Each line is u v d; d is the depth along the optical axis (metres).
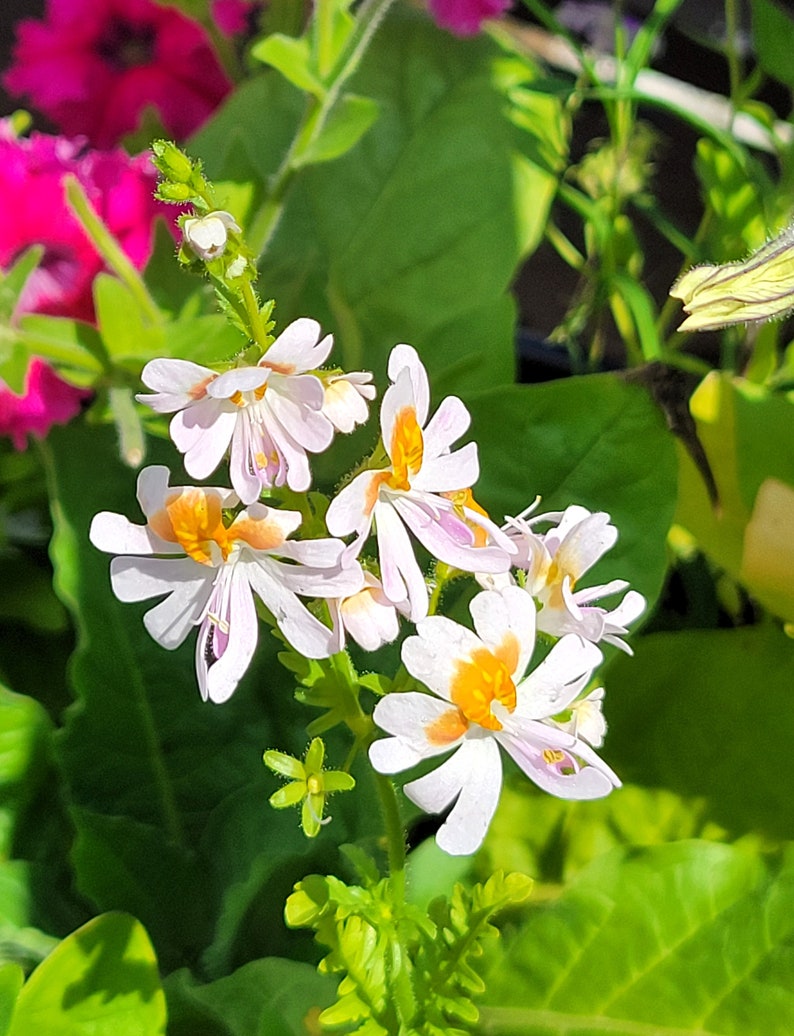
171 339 0.22
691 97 0.40
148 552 0.14
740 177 0.29
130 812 0.23
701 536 0.26
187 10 0.28
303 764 0.15
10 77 0.30
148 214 0.25
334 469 0.26
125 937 0.19
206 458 0.13
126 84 0.30
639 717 0.25
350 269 0.29
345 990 0.16
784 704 0.24
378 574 0.15
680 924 0.20
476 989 0.16
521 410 0.24
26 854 0.22
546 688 0.14
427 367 0.28
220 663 0.13
